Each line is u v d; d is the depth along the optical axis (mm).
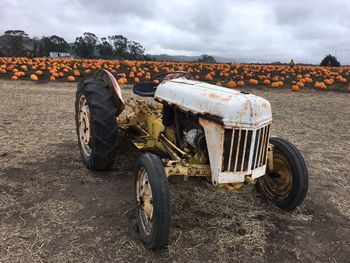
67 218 3824
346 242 3650
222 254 3342
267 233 3709
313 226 3912
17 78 17094
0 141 6289
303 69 24516
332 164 5840
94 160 4707
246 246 3469
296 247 3512
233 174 3389
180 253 3318
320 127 8453
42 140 6434
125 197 4328
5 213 3877
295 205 4004
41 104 10086
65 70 20141
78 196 4316
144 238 3354
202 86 3889
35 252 3258
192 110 3607
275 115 9742
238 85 16656
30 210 3957
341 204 4469
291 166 3977
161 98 4219
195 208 4090
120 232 3605
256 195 4488
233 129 3283
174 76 4918
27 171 5004
